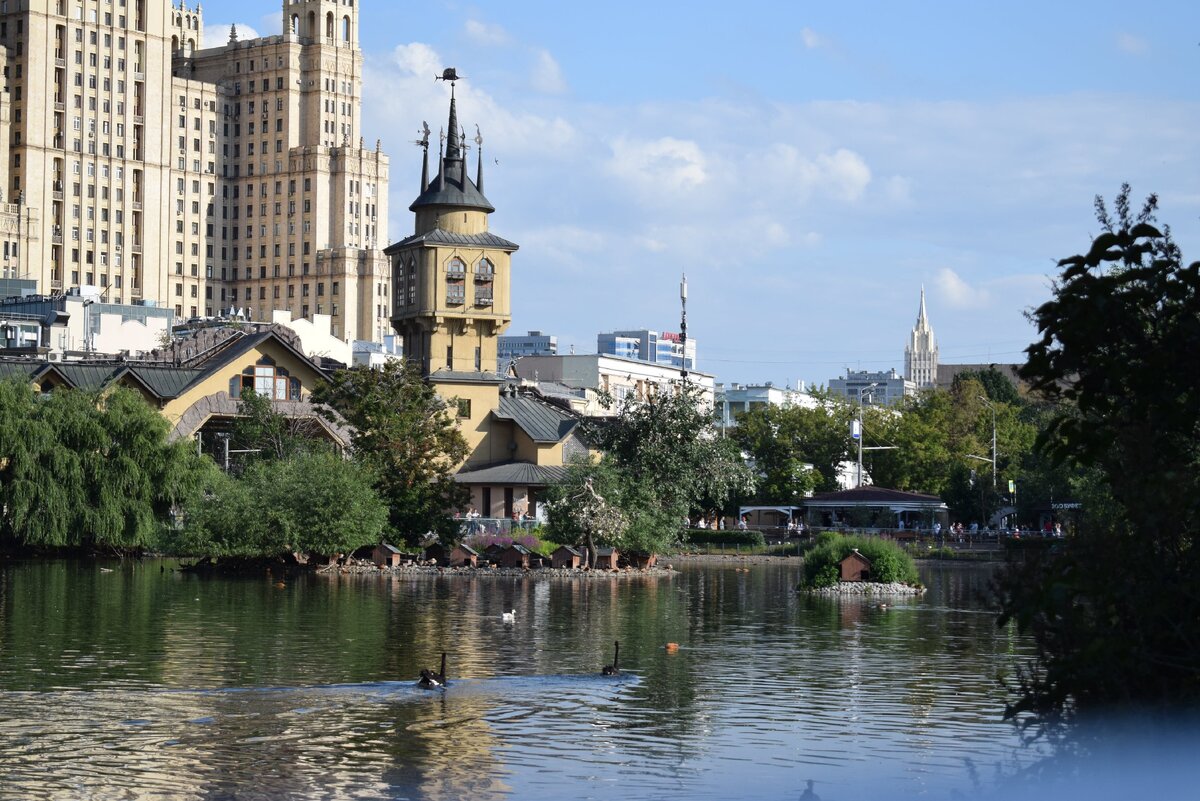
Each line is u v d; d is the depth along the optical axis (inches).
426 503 4515.3
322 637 2453.2
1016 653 2351.1
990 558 5388.8
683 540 5177.2
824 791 1406.3
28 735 1604.3
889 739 1636.3
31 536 4124.0
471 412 5753.0
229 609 2910.9
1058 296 1017.5
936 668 2175.2
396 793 1393.9
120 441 4306.1
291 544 4045.3
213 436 5536.4
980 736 1654.8
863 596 3560.5
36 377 5128.0
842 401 7849.4
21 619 2657.5
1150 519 941.8
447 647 2352.4
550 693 1915.6
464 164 5915.4
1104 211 1034.7
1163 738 930.1
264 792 1390.3
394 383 4650.6
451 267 5762.8
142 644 2319.1
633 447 5093.5
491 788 1413.6
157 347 7726.4
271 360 5452.8
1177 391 990.4
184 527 4143.7
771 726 1708.9
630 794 1395.2
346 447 5039.4
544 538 4734.3
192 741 1588.3
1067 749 1018.1
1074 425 1022.4
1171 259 1003.3
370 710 1772.9
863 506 6304.1
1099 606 967.0
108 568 4033.0
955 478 7071.9
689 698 1892.2
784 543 6082.7
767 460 7327.8
